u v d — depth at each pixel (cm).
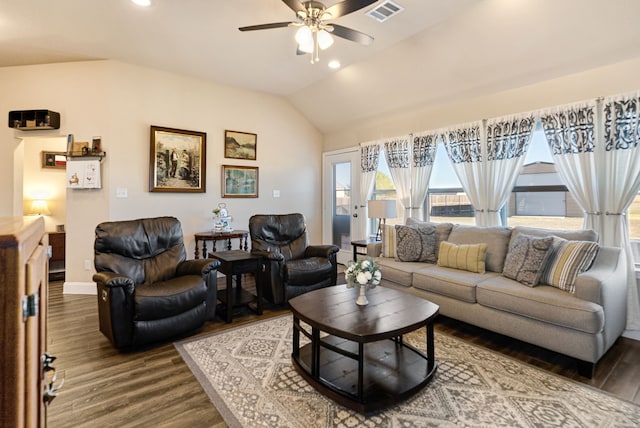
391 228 401
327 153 609
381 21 312
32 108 404
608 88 293
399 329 187
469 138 390
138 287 270
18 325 58
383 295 251
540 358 246
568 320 222
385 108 479
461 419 174
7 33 331
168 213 449
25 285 61
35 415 70
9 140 405
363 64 414
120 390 203
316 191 614
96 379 215
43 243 91
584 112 302
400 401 183
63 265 516
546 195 347
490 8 289
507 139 359
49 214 502
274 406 186
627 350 258
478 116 388
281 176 565
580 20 270
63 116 404
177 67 429
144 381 213
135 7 288
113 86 407
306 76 461
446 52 349
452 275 306
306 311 214
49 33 332
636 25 256
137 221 321
